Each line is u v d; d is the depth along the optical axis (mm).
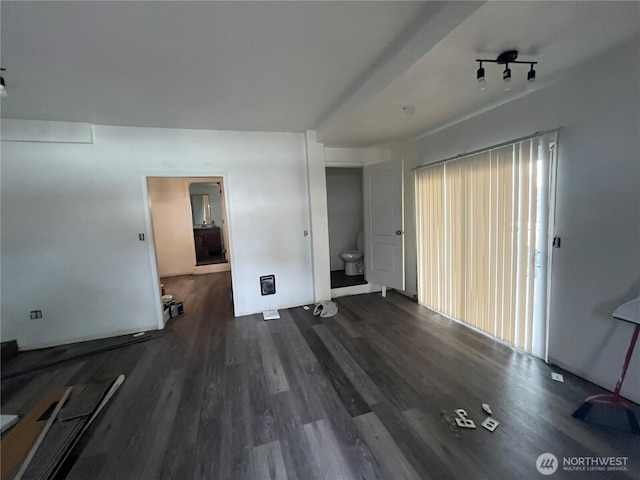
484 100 2432
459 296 3195
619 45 1680
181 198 6422
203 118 3020
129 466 1531
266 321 3516
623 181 1773
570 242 2096
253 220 3719
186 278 6156
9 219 2912
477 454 1517
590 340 2023
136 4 1347
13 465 1517
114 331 3287
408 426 1730
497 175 2615
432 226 3529
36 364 2697
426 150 3541
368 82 2289
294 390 2129
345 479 1403
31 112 2646
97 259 3189
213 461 1540
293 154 3812
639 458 1460
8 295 2955
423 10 1495
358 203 5738
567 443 1563
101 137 3100
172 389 2205
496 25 1419
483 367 2324
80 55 1772
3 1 1274
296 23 1554
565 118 2055
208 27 1557
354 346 2783
